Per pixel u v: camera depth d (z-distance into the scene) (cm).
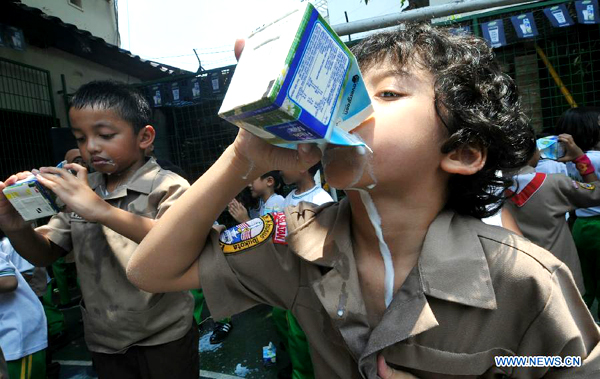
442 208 76
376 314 75
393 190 67
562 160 263
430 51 71
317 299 80
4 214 143
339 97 57
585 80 383
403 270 73
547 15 340
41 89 503
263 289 85
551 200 223
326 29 55
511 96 80
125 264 152
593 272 291
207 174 78
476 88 70
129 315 152
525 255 68
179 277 83
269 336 346
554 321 65
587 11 339
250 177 72
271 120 53
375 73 68
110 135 154
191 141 495
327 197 265
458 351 69
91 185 177
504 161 77
